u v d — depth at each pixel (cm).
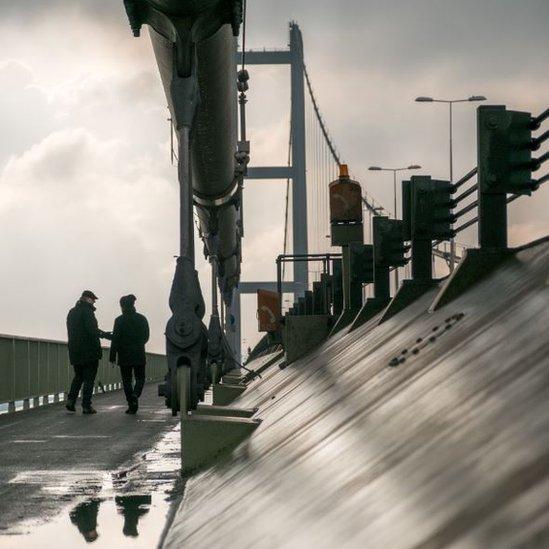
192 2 1004
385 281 1577
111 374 3716
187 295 859
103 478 820
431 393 359
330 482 322
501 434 230
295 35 9012
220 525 391
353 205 1858
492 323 432
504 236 794
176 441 1241
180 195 974
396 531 211
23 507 643
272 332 3369
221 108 1962
